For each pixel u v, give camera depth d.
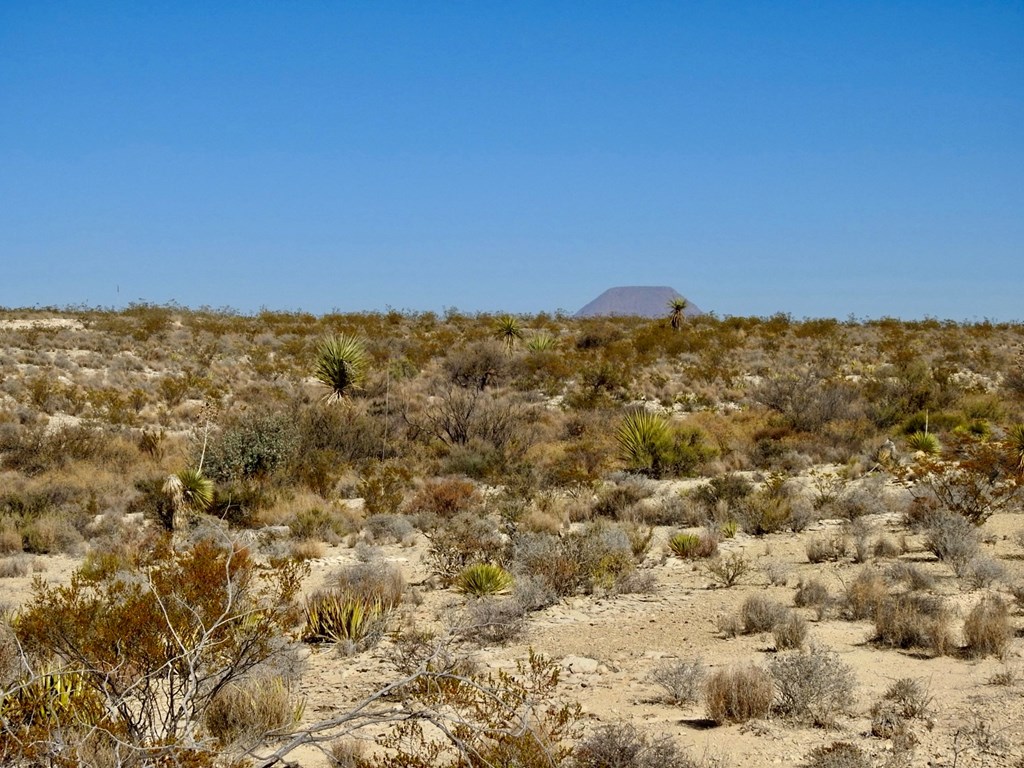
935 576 12.72
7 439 27.14
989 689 7.68
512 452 27.47
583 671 9.13
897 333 49.34
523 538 15.32
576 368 40.44
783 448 26.67
